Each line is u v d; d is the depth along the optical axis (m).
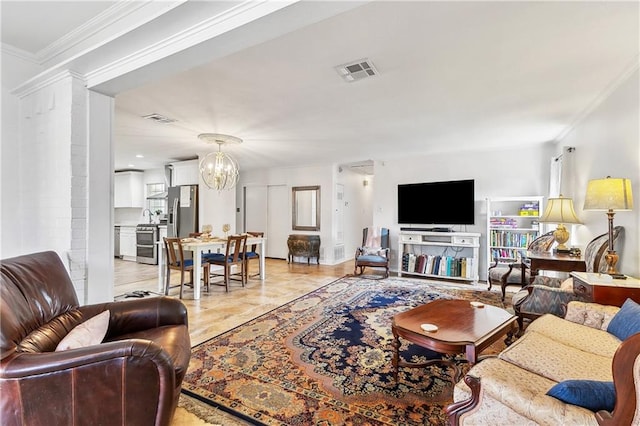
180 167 6.79
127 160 6.80
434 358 2.41
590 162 3.34
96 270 2.37
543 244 3.98
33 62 2.57
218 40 1.68
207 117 3.68
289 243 7.12
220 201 6.57
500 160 5.36
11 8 1.89
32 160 2.50
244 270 5.07
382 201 6.46
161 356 1.29
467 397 1.32
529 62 2.36
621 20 1.82
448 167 5.80
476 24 1.87
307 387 2.01
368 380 2.10
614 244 2.68
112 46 1.93
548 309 2.48
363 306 3.80
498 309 2.41
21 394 1.18
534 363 1.45
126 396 1.25
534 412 1.09
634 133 2.41
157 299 2.00
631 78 2.46
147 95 3.01
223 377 2.12
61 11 1.92
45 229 2.40
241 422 1.67
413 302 3.99
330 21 1.83
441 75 2.58
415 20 1.83
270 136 4.59
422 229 5.83
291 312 3.55
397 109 3.41
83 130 2.31
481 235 5.48
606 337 1.73
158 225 7.06
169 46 1.84
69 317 1.73
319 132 4.35
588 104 3.22
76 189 2.27
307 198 7.41
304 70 2.49
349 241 7.96
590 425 0.98
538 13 1.76
